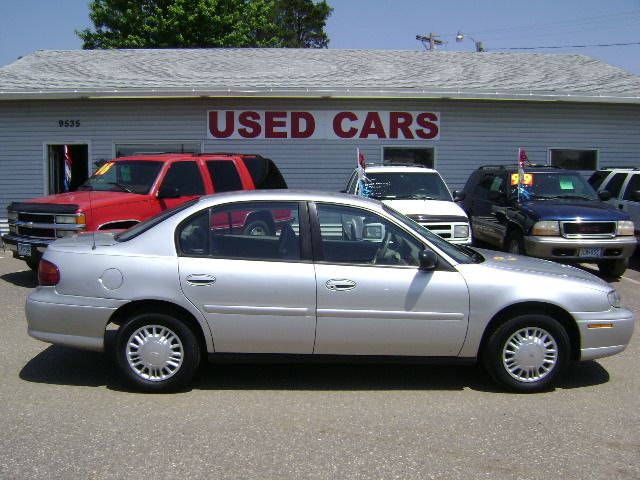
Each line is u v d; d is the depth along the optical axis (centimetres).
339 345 532
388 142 1545
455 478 395
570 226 1011
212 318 525
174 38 3041
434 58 1875
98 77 1566
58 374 586
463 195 1137
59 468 402
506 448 439
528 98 1468
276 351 534
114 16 3122
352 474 398
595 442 450
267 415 494
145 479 390
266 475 396
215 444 440
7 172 1530
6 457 416
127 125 1527
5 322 766
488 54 1948
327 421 484
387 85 1488
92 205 925
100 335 533
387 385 569
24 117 1522
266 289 523
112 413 494
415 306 529
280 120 1527
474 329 536
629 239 1021
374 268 533
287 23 4916
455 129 1554
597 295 550
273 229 541
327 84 1495
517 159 1569
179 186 1017
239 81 1523
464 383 576
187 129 1528
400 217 570
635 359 652
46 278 545
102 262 532
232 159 1075
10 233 987
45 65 1711
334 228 546
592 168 1592
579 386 571
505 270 550
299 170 1541
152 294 523
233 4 3147
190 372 536
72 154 1562
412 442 447
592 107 1570
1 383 561
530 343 544
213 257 532
